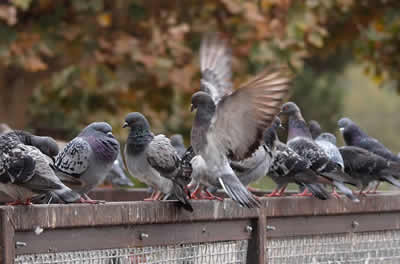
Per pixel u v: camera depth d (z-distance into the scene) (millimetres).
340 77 37500
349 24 21969
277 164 10117
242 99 7621
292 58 18938
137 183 15227
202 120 8375
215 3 18906
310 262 9352
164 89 20484
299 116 10836
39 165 7227
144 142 8703
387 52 22453
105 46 17984
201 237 8062
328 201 9359
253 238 8602
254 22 18422
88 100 21562
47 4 17250
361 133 11883
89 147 8836
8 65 17922
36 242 6574
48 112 22594
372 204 9930
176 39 18375
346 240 9797
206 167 8312
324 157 10094
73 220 6801
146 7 18516
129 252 7457
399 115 46531
